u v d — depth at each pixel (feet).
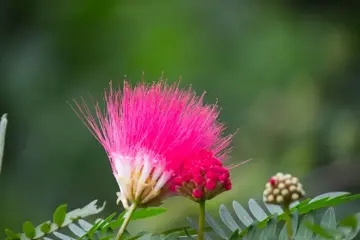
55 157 31.40
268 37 37.06
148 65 35.35
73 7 35.14
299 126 38.24
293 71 37.19
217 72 36.06
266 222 10.34
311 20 37.73
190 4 36.73
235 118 35.78
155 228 30.50
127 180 10.43
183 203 31.35
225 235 10.40
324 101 37.96
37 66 33.40
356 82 37.50
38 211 30.66
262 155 38.04
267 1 37.42
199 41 36.37
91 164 31.19
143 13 36.32
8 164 31.45
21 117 32.37
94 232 10.71
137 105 10.77
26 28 34.58
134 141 10.56
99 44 34.99
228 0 37.01
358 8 37.50
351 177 32.78
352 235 9.11
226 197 32.83
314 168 37.01
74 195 30.91
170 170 10.38
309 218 10.03
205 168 9.99
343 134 37.04
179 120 10.59
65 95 33.04
